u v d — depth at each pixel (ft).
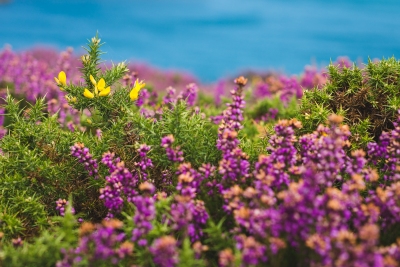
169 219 4.24
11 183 4.46
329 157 4.13
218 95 5.89
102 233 4.02
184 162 4.34
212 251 4.26
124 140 4.59
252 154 4.47
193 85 5.22
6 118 5.46
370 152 4.33
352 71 4.68
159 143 4.43
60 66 5.79
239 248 4.00
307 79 6.01
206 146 4.47
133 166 4.48
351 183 4.13
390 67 4.62
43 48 12.64
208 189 4.32
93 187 4.50
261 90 6.20
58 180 4.50
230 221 4.27
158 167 4.51
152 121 4.54
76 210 4.50
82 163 4.47
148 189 4.10
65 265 4.07
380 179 4.35
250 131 5.15
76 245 4.21
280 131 4.26
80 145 4.42
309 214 4.02
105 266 4.12
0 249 4.21
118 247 4.18
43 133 4.60
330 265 3.95
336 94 4.68
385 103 4.60
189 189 4.14
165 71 13.12
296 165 4.34
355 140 4.53
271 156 4.28
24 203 4.41
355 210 4.09
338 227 4.04
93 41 4.64
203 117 4.83
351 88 4.64
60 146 4.58
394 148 4.27
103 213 4.47
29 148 4.59
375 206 4.13
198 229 4.22
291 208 4.03
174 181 4.43
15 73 6.03
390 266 3.96
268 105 5.56
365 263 3.92
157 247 4.00
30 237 4.35
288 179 4.24
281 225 4.04
